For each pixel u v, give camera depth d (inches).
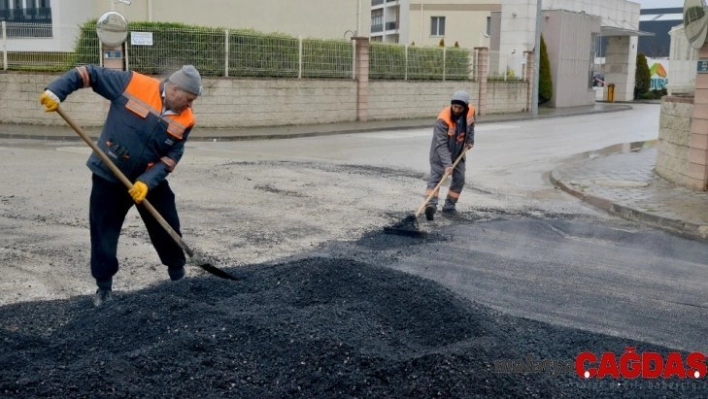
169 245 214.4
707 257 297.6
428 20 1977.1
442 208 377.7
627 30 1562.5
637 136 849.5
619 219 376.8
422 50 1053.2
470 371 155.4
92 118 756.6
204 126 797.9
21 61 775.7
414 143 713.6
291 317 177.5
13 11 1011.9
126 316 179.2
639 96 1801.2
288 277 211.8
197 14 1021.8
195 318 176.6
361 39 933.2
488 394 150.5
